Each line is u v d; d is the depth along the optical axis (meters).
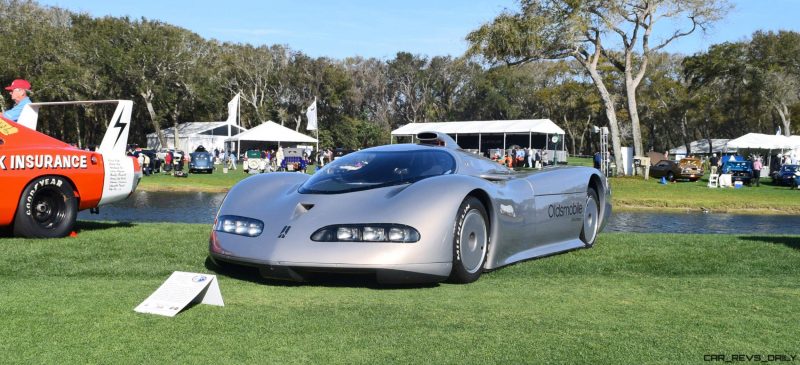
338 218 4.35
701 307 3.81
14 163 6.07
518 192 5.27
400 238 4.22
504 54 33.00
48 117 64.06
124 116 7.25
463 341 3.06
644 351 2.95
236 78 76.19
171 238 6.46
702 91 66.62
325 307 3.74
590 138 86.44
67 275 4.76
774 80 54.88
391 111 90.81
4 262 5.12
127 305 3.69
